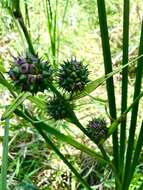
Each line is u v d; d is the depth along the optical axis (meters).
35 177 0.26
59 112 0.14
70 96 0.14
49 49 0.30
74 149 0.27
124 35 0.16
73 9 0.36
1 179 0.13
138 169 0.25
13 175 0.24
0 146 0.28
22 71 0.12
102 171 0.26
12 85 0.14
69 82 0.14
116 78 0.32
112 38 0.35
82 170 0.25
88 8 0.37
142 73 0.16
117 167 0.17
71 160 0.26
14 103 0.13
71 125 0.28
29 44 0.13
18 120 0.27
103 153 0.15
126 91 0.17
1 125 0.28
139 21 0.35
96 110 0.29
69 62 0.14
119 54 0.33
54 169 0.26
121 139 0.17
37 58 0.12
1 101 0.29
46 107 0.14
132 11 0.36
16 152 0.27
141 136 0.17
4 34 0.34
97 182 0.25
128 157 0.17
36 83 0.12
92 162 0.26
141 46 0.16
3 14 0.32
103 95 0.30
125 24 0.16
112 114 0.16
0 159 0.27
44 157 0.26
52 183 0.26
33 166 0.26
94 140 0.15
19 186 0.24
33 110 0.27
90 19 0.37
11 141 0.26
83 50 0.34
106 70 0.16
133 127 0.17
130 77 0.32
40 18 0.35
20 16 0.13
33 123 0.15
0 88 0.30
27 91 0.12
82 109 0.29
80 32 0.35
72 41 0.34
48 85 0.12
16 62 0.12
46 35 0.33
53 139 0.27
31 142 0.26
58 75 0.14
